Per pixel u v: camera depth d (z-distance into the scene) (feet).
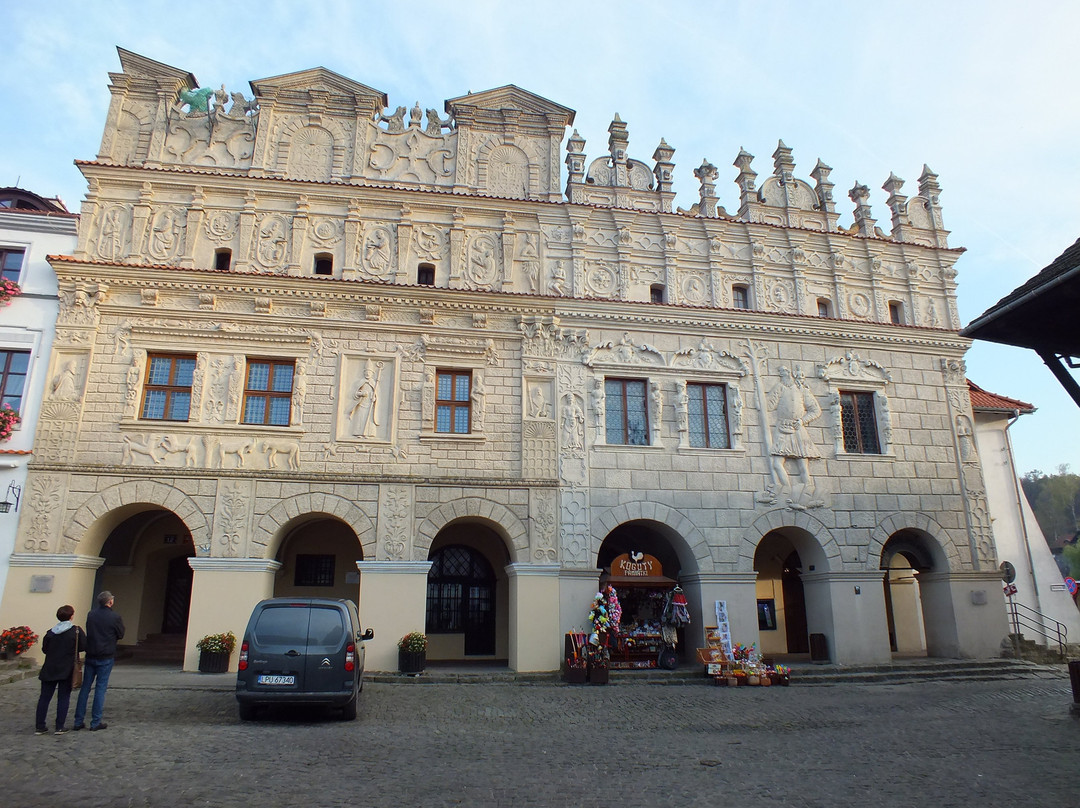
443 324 74.08
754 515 75.25
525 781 30.25
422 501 69.05
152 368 69.21
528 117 82.07
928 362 84.94
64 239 71.10
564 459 72.79
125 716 42.06
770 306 82.94
